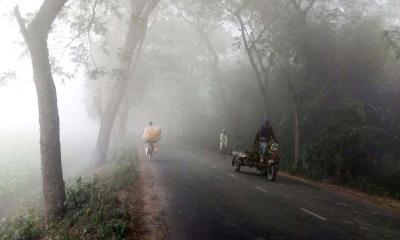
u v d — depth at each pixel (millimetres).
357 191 18406
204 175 19188
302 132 27391
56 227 10359
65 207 11609
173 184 15945
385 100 23109
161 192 14047
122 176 15664
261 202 12867
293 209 11977
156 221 9969
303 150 24250
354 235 9320
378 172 20484
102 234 8203
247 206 12102
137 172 18438
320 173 21953
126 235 8461
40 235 10586
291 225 9945
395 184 18609
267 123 20078
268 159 19172
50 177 11695
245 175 20328
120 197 12375
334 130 21938
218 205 12094
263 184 17359
